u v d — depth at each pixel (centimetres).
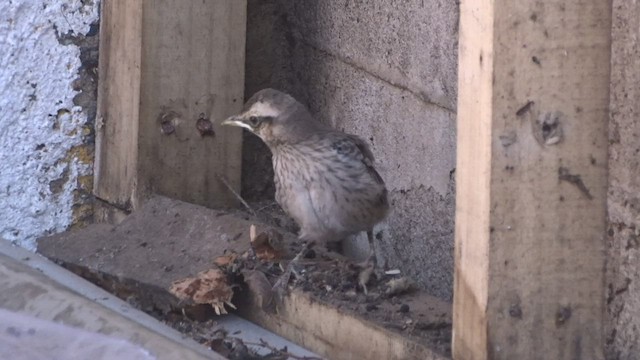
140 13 848
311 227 773
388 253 861
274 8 955
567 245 566
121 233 836
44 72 874
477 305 569
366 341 662
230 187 897
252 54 954
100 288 763
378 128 862
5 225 887
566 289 569
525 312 566
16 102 870
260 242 766
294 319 714
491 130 546
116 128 881
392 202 852
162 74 861
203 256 780
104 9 877
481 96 550
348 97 896
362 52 870
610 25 550
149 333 621
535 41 543
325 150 757
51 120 884
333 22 903
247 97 959
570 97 552
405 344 634
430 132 799
